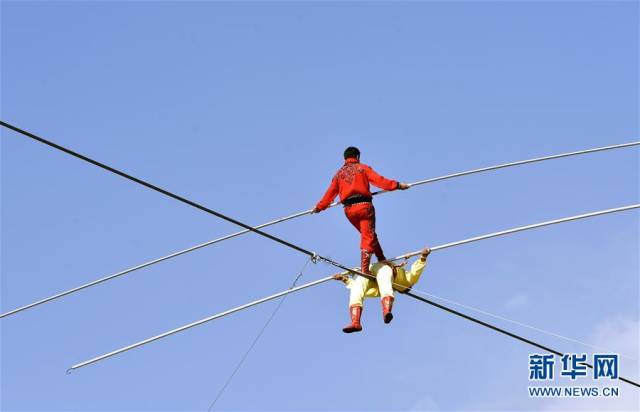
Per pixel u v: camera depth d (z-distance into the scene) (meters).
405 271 16.00
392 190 15.89
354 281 15.85
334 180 16.11
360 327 15.48
